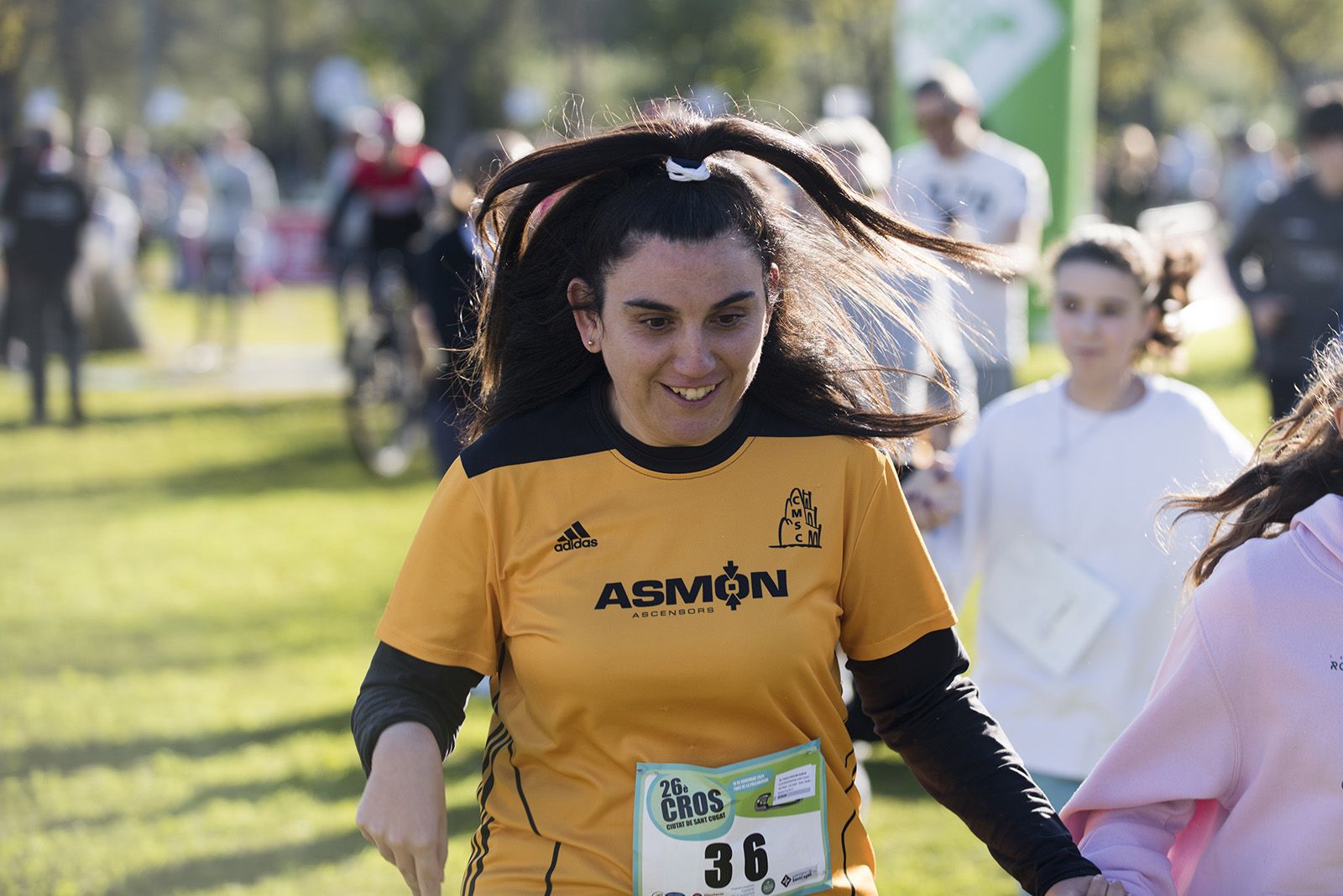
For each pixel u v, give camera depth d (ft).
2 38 369.30
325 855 51.44
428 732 24.13
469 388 27.53
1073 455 40.34
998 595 41.11
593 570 24.04
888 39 384.47
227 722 65.46
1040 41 137.80
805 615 24.18
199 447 134.72
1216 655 24.09
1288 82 586.45
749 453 24.59
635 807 23.91
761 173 26.63
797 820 24.41
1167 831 25.39
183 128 527.81
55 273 140.36
